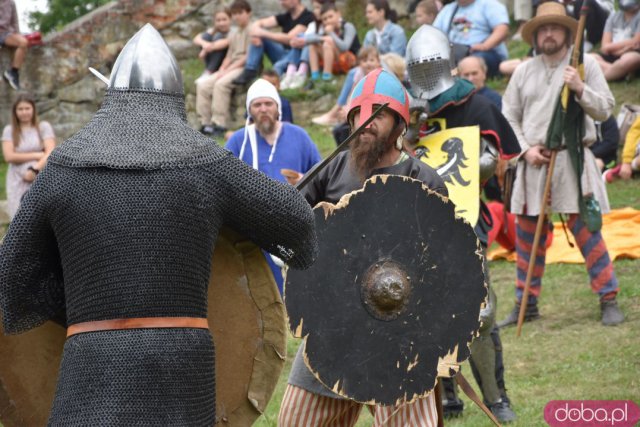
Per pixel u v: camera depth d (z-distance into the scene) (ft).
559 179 26.99
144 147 12.37
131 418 11.78
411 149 20.42
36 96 55.98
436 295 15.23
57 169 12.37
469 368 25.03
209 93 51.57
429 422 15.69
